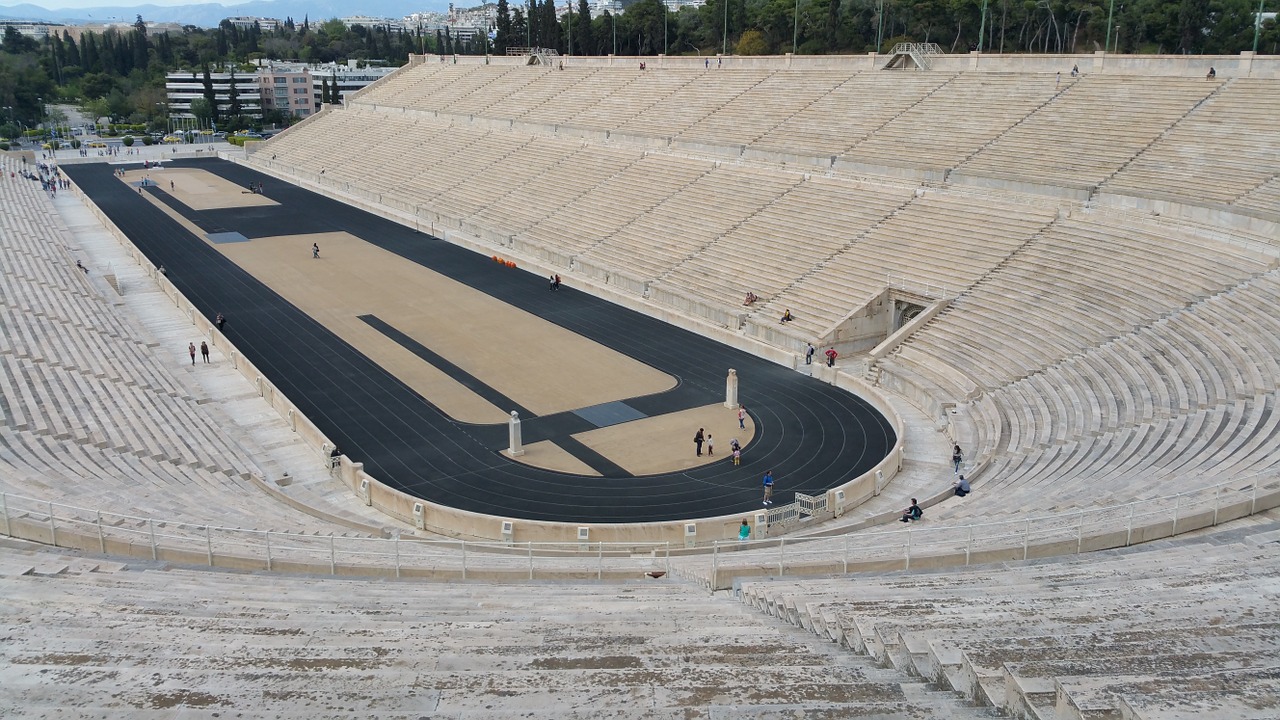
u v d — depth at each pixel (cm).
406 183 9612
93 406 3775
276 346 5134
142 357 4734
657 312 5691
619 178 7756
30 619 1564
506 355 5006
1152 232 4612
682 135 7894
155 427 3691
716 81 8725
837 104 7275
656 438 3938
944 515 2788
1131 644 1180
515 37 15512
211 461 3475
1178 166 4956
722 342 5244
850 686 1148
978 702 1065
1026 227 5109
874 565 2081
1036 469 3152
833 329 4906
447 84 12188
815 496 3391
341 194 10056
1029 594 1563
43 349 4438
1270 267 3988
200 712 1141
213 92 18412
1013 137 5862
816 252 5725
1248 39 9944
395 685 1220
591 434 3975
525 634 1516
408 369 4775
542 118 9638
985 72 6750
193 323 5556
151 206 9625
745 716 1060
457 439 3912
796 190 6462
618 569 2225
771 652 1373
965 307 4719
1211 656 1100
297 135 13150
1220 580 1588
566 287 6412
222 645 1422
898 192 5938
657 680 1209
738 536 3022
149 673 1276
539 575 2219
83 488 2791
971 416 3956
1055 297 4491
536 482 3522
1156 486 2548
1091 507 2470
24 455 3089
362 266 6994
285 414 4112
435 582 1986
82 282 6153
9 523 2228
